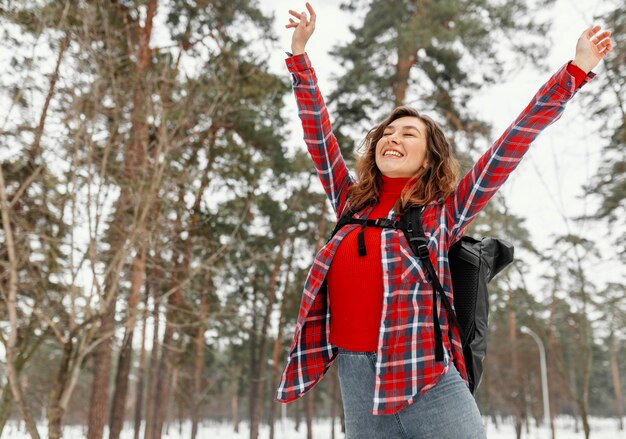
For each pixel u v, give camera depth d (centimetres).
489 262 169
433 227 162
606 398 5788
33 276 805
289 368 166
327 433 4862
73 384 738
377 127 196
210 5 1381
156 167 852
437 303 153
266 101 1442
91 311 769
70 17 852
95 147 853
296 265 2428
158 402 2123
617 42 1077
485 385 3127
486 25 1397
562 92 153
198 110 982
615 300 1655
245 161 1480
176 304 1309
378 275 157
